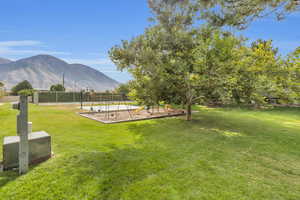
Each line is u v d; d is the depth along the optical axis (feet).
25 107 8.93
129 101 77.46
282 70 14.43
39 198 7.05
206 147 14.30
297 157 12.30
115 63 25.72
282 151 13.56
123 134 18.17
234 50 22.86
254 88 22.12
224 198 7.29
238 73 22.76
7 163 9.49
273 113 38.09
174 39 23.32
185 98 27.04
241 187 8.20
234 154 12.74
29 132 11.65
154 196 7.37
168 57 24.27
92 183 8.25
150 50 22.54
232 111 41.34
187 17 22.07
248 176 9.34
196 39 24.17
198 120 28.17
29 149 10.09
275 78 17.26
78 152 12.17
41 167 9.68
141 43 23.59
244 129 21.74
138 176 9.04
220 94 21.75
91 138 16.07
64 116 28.96
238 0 11.35
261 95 22.08
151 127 22.11
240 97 22.99
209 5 13.39
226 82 21.85
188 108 28.02
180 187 8.07
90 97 72.02
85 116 29.40
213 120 28.37
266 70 20.85
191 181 8.63
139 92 25.89
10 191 7.41
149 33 23.86
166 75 23.39
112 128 20.98
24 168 8.99
